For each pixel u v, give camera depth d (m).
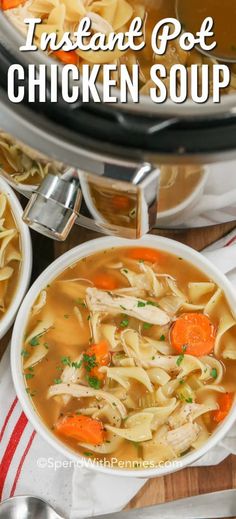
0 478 0.68
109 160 0.50
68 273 0.67
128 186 0.51
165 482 0.68
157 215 0.61
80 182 0.54
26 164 0.57
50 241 0.71
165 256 0.67
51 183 0.56
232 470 0.68
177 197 0.58
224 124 0.48
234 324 0.65
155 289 0.66
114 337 0.66
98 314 0.66
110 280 0.67
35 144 0.52
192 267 0.66
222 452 0.68
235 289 0.69
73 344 0.66
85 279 0.67
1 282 0.67
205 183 0.55
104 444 0.64
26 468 0.68
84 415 0.65
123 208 0.55
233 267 0.69
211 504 0.67
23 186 0.63
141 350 0.65
